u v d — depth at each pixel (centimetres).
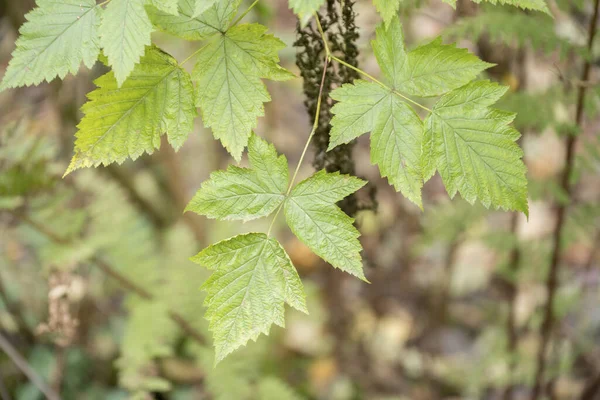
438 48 104
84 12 100
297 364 339
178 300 265
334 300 341
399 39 105
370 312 342
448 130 105
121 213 272
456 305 352
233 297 105
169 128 108
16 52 99
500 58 214
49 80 100
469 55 104
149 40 95
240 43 104
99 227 268
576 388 296
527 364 274
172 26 102
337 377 336
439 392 324
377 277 330
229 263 105
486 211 246
